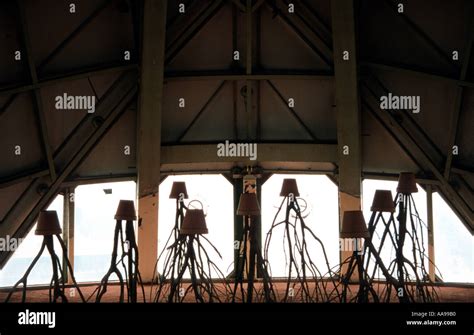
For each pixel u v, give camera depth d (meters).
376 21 16.28
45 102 15.61
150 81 15.77
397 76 16.61
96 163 16.88
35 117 15.41
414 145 16.69
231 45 16.83
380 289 15.66
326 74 16.78
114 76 16.45
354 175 16.44
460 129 16.19
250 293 11.86
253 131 17.48
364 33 16.50
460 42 15.57
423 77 16.20
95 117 16.34
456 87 15.72
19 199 15.92
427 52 16.08
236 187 17.56
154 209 16.44
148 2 15.17
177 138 17.47
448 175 16.48
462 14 15.25
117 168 17.12
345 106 16.11
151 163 16.34
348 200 16.50
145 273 16.47
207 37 16.69
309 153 17.03
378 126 17.08
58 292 11.32
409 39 16.17
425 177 16.89
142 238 16.42
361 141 17.20
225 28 16.62
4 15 14.16
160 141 16.48
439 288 15.98
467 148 16.23
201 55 16.88
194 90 17.09
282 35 16.73
